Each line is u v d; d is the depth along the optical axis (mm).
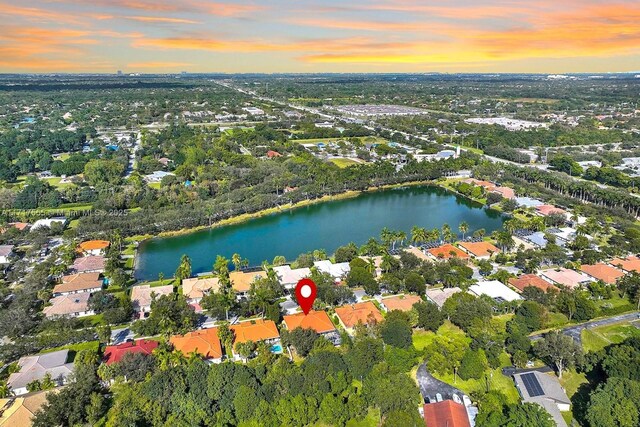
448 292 196250
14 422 117688
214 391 127312
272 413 122000
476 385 142000
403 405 125438
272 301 190625
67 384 134750
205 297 184000
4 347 154000
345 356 143125
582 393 137750
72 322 170125
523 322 168250
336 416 124188
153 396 124562
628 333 168750
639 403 117062
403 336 153500
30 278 198000
